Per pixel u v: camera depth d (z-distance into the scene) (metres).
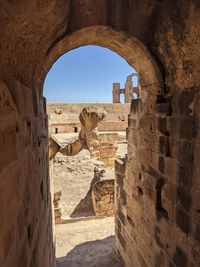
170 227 2.50
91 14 2.14
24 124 1.66
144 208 3.18
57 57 2.72
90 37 2.55
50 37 1.97
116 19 2.23
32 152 1.98
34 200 2.01
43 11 1.40
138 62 2.86
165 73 2.54
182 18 1.91
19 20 1.23
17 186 1.37
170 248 2.51
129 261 3.85
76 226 5.95
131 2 2.15
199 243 2.01
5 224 1.10
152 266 2.96
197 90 2.01
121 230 4.28
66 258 4.65
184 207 2.23
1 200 1.05
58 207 6.04
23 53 1.57
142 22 2.29
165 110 2.55
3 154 1.10
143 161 3.20
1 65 1.22
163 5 2.05
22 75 1.73
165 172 2.59
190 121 2.11
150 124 2.95
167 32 2.16
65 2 1.67
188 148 2.15
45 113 3.42
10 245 1.17
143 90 3.15
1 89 1.14
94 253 4.79
